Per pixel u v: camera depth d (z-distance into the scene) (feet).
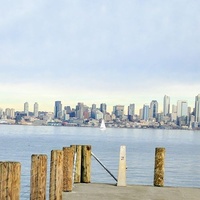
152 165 232.32
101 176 167.43
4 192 18.74
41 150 330.54
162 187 39.91
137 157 289.33
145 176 178.50
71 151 35.17
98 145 438.81
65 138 637.30
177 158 297.94
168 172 202.18
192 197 35.12
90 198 32.86
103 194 34.83
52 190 28.96
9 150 325.62
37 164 24.11
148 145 479.00
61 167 29.17
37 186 24.08
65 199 31.96
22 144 421.18
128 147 419.74
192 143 602.03
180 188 39.63
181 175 191.11
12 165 18.88
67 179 35.01
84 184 39.42
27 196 76.59
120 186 39.42
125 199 33.17
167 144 538.06
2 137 642.63
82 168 40.34
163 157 40.40
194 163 259.19
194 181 171.22
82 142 508.53
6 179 18.76
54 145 409.90
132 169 207.10
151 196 34.91
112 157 276.82
